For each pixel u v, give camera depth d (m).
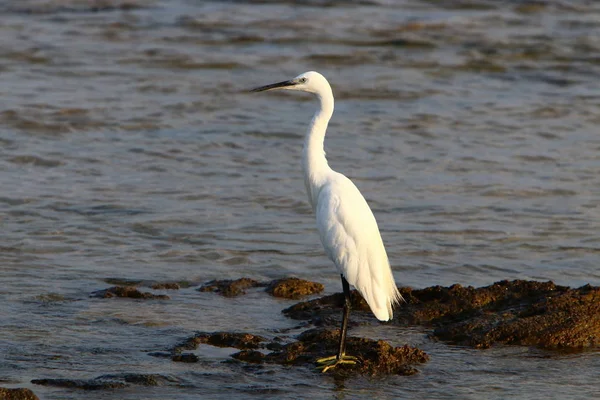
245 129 20.62
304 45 28.08
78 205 15.38
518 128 21.45
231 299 11.53
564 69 26.67
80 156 18.27
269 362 9.52
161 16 30.98
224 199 16.09
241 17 30.91
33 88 22.89
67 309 10.91
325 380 9.11
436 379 9.20
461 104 23.27
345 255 9.51
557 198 16.64
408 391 8.91
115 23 29.88
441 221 15.20
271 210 15.63
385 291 9.62
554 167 18.61
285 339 10.12
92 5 32.25
